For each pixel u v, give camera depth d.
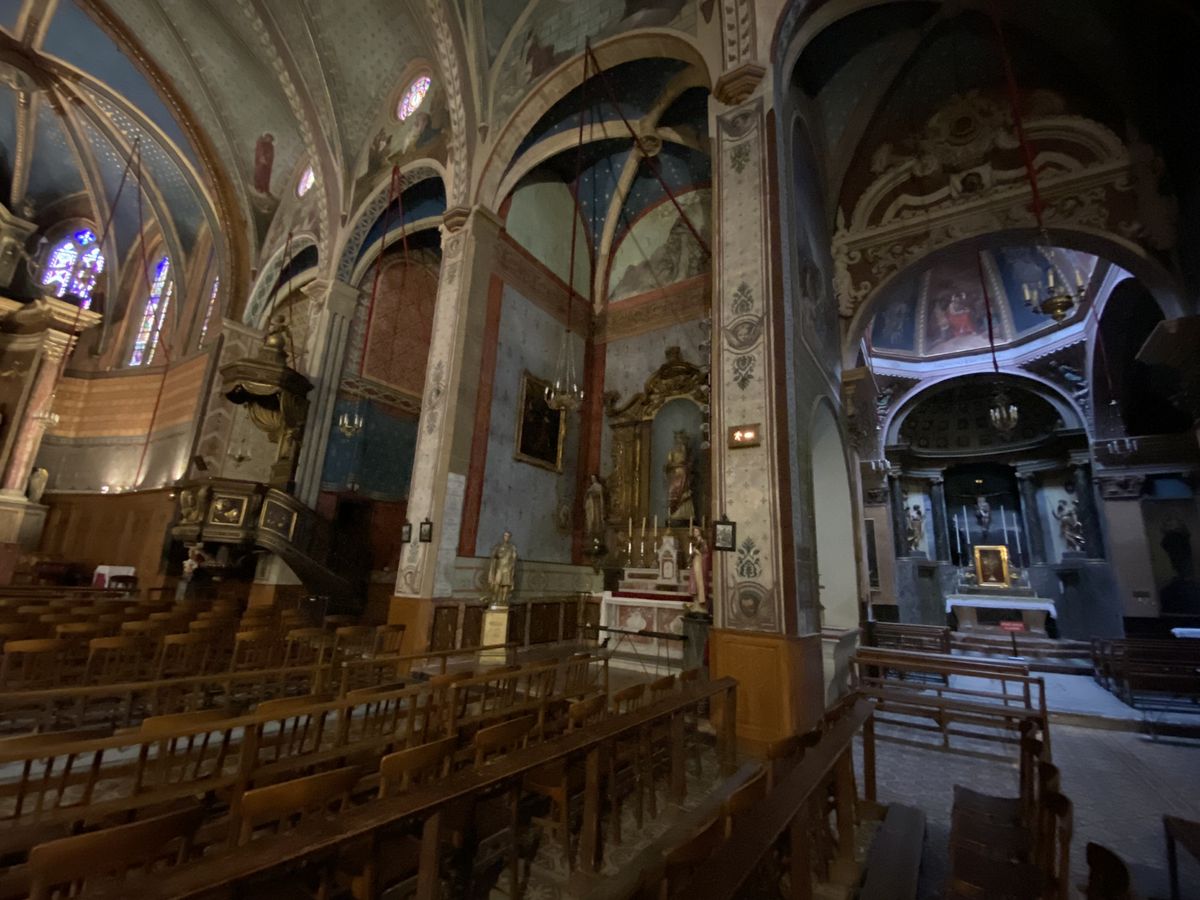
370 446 14.66
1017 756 6.02
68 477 18.61
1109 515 13.88
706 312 12.68
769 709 5.58
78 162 18.70
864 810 4.21
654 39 8.85
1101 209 7.97
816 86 9.80
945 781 5.21
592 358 14.23
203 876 1.46
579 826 3.75
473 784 2.29
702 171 12.80
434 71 12.79
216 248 16.66
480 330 10.66
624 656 9.62
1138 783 5.34
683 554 11.13
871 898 2.69
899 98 9.73
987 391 17.66
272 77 14.67
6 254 19.41
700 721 6.20
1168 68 7.29
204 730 2.96
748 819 2.03
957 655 13.23
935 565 18.03
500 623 9.41
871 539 16.33
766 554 6.00
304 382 12.91
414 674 7.49
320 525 12.69
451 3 10.67
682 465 11.84
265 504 11.81
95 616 8.05
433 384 10.34
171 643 6.09
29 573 15.65
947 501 19.28
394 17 12.94
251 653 7.75
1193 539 13.01
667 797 4.20
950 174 9.32
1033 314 15.20
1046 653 12.73
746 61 7.43
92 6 13.18
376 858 2.23
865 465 16.73
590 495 12.90
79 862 1.82
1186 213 7.22
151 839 2.01
